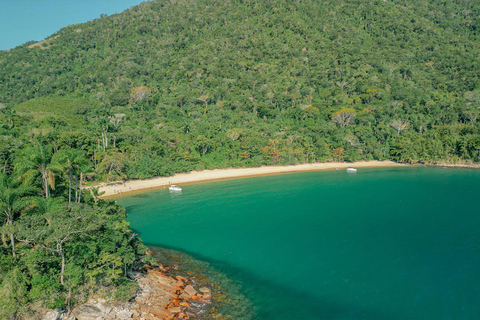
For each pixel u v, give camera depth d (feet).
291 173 413.39
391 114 554.87
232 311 106.93
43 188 145.59
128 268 125.90
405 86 636.48
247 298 116.16
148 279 123.24
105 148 363.56
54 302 95.04
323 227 193.88
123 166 341.21
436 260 144.36
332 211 228.22
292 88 650.43
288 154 460.14
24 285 95.81
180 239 179.93
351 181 345.72
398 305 111.14
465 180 335.06
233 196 286.87
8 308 88.53
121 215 144.77
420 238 171.42
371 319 103.14
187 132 483.10
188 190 318.86
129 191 315.99
